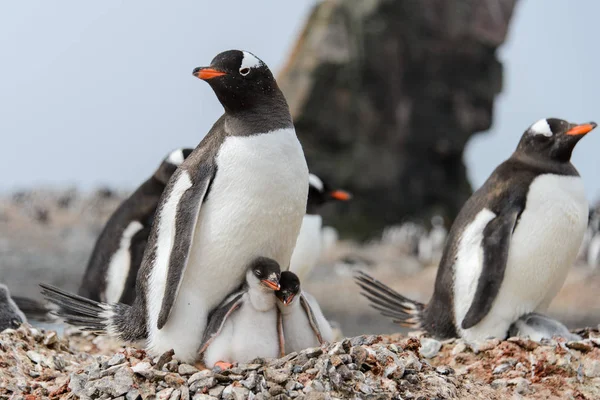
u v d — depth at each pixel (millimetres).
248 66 9422
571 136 11930
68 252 49656
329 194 20250
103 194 76438
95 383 9016
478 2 62438
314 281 43688
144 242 16219
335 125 61562
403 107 62938
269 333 9391
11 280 38562
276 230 9461
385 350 9477
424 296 39000
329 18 62062
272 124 9430
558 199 11891
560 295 34844
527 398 10039
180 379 8969
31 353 10750
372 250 56781
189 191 9297
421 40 62125
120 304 10352
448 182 67250
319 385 8648
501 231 11906
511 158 12633
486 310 11859
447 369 10203
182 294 9461
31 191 80000
